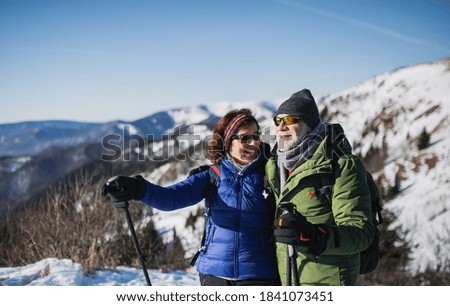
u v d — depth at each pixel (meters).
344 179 2.37
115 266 6.84
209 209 2.87
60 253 6.88
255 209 2.76
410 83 84.50
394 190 28.75
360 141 63.22
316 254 2.14
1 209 7.34
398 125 63.03
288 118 2.53
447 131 45.38
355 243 2.19
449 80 78.38
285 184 2.55
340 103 88.00
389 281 9.46
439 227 18.19
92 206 7.27
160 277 6.74
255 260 2.73
